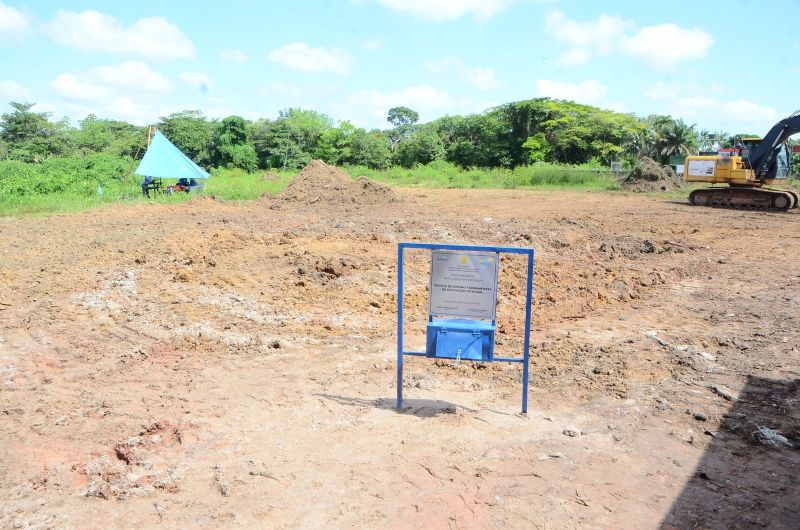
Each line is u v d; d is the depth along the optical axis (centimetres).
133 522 362
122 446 451
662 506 380
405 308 862
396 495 392
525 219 1838
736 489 400
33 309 805
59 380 584
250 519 365
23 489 396
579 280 1043
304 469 422
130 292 884
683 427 491
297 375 602
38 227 1573
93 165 3519
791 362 642
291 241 1257
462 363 640
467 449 451
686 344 707
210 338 703
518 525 362
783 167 2408
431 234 1435
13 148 6369
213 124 6575
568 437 472
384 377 598
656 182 3475
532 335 748
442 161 6366
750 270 1184
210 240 1236
